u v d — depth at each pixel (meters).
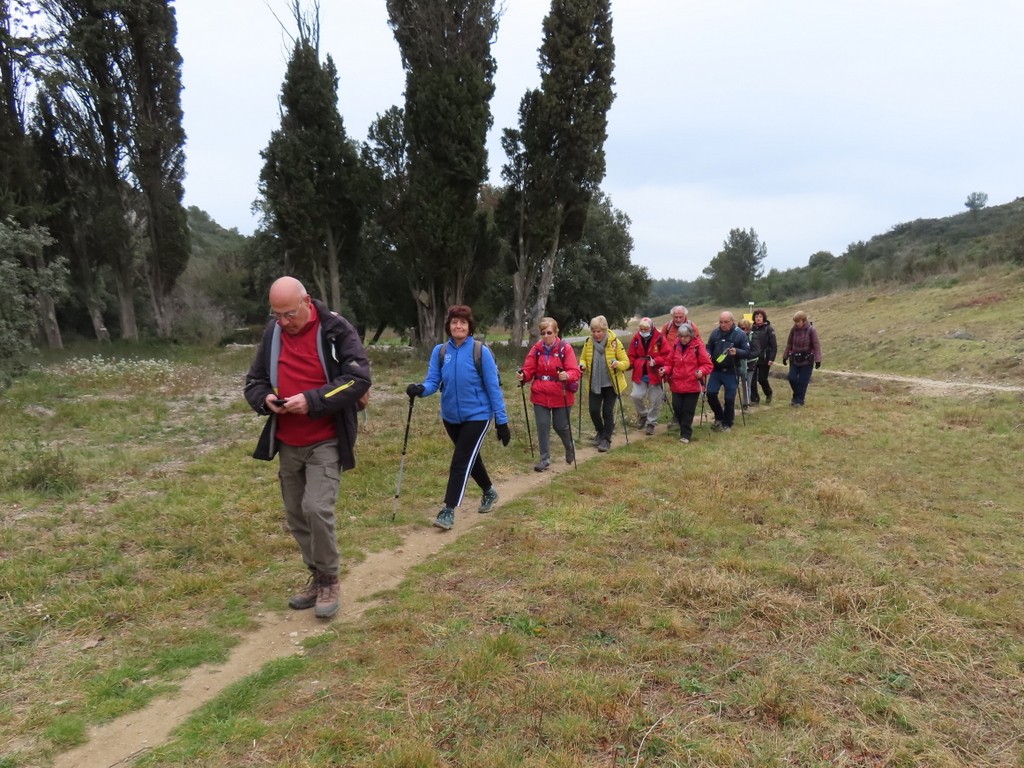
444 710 2.76
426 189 18.69
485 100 19.28
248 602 3.91
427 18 18.64
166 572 4.27
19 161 19.77
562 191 20.38
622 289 28.89
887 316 24.05
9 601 3.79
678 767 2.40
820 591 3.85
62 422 9.48
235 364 18.66
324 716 2.74
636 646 3.25
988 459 7.43
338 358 3.69
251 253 36.06
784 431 9.18
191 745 2.55
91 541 4.74
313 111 19.58
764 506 5.58
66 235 23.80
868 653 3.18
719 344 9.38
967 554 4.50
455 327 5.27
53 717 2.73
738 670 3.05
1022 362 13.98
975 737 2.59
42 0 21.17
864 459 7.42
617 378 8.11
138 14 23.14
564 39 19.31
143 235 26.06
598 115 19.94
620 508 5.54
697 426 9.84
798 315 11.65
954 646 3.25
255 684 3.00
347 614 3.77
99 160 23.36
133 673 3.10
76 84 21.11
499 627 3.51
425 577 4.22
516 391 13.06
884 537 4.86
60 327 28.64
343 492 6.05
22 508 5.49
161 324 26.81
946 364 15.65
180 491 5.98
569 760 2.41
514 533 4.98
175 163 26.00
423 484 6.38
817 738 2.57
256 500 5.73
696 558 4.44
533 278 21.70
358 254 21.73
